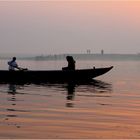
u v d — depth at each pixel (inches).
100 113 748.6
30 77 1472.7
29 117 685.9
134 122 655.8
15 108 793.6
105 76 2058.3
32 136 538.0
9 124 616.7
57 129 586.6
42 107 815.7
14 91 1153.4
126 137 542.0
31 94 1075.9
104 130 586.9
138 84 1513.3
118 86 1403.8
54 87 1298.0
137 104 897.5
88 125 622.5
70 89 1237.1
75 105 857.5
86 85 1403.8
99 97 1032.2
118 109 808.9
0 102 891.4
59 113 737.6
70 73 1502.2
